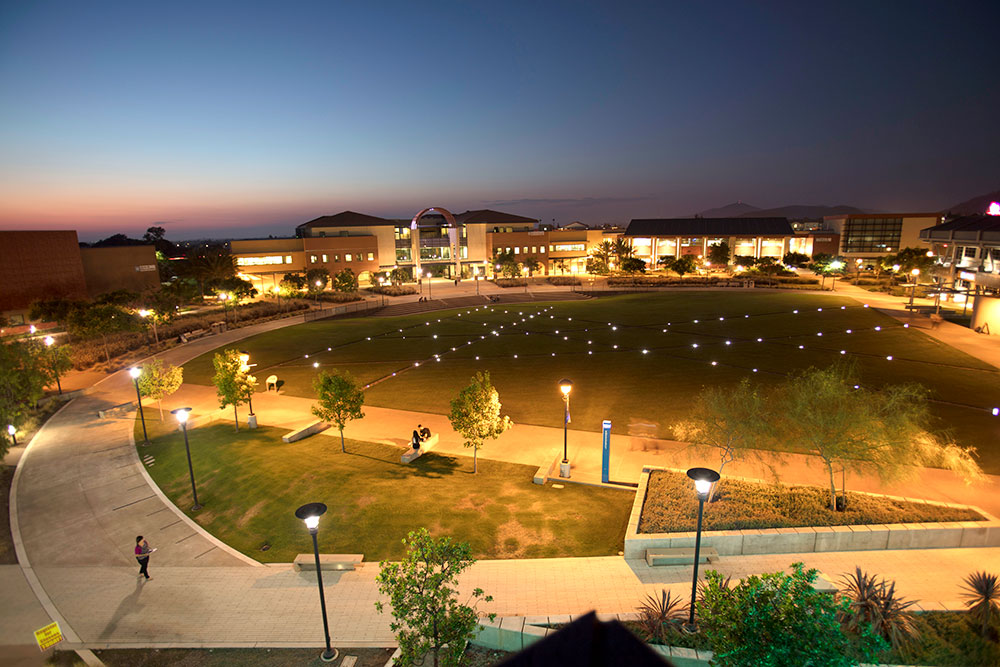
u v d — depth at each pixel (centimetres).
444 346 4375
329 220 9719
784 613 779
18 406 2522
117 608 1376
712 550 1461
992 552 1445
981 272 5166
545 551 1534
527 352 4078
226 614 1343
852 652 954
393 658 1139
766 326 4747
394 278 9306
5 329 5009
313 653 1205
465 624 1001
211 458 2239
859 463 1570
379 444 2384
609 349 4091
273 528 1717
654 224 11119
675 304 6238
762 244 10538
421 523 1697
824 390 1664
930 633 1101
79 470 2192
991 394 2717
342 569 1500
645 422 2558
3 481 2100
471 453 2266
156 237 14700
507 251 10100
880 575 1352
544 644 180
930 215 9825
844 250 10225
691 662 1066
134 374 2500
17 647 1247
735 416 1780
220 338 4856
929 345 3750
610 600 1309
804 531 1473
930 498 1725
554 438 2400
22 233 5603
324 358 4059
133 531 1742
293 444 2395
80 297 6175
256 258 8575
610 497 1847
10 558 1611
